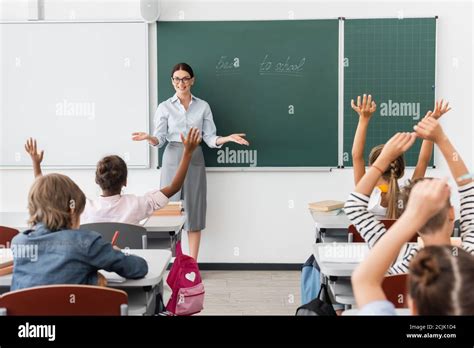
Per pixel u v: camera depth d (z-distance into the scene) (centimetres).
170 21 536
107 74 541
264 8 536
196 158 532
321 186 549
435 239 170
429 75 534
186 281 298
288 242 555
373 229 239
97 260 222
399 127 538
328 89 539
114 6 538
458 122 538
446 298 110
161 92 541
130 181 551
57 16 540
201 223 538
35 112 543
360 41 534
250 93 542
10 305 198
